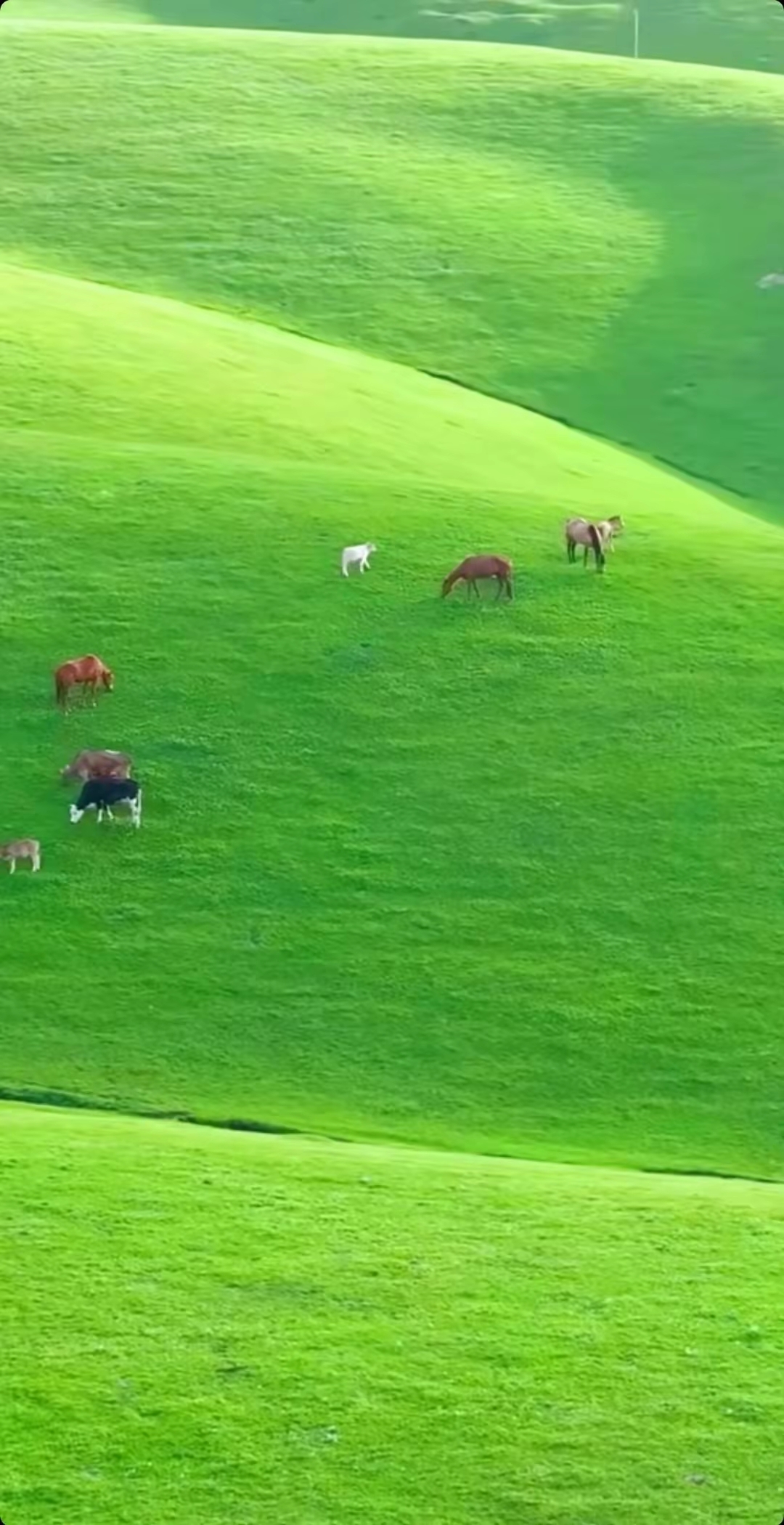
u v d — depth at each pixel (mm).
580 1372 28734
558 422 80125
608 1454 27234
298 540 57344
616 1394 28312
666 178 105062
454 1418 27766
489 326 88562
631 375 85250
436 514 59500
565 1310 30125
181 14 152750
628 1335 29547
